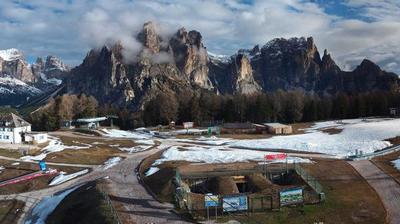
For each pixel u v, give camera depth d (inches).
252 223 2342.5
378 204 2632.9
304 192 2751.0
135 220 2475.4
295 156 4205.2
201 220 2410.2
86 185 3521.2
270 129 6545.3
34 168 4298.7
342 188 2987.2
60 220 2859.3
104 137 6638.8
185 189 2950.3
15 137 5693.9
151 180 3435.0
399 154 4114.2
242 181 3248.0
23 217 3110.2
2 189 3688.5
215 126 7293.3
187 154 4480.8
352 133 5772.6
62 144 5723.4
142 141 6028.5
